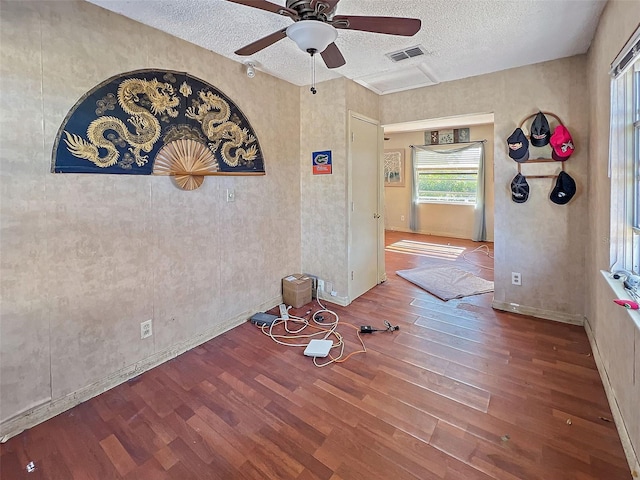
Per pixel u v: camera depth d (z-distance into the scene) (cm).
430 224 804
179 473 159
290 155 364
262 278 341
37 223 186
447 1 200
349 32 240
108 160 214
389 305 362
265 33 241
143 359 242
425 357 257
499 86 319
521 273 327
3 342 178
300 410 200
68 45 193
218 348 274
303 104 369
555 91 294
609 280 204
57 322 197
